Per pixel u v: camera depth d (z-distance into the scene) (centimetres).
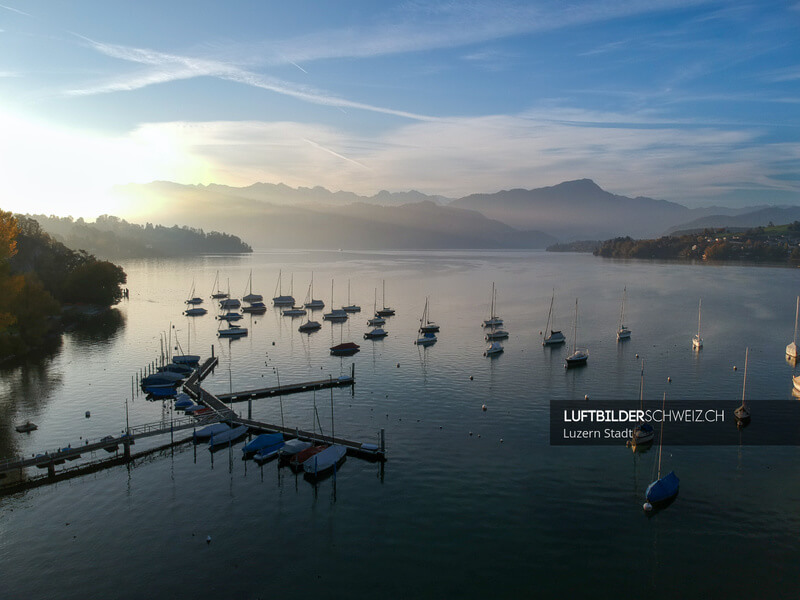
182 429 8425
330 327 18325
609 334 16238
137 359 13425
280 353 14462
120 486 6719
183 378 11488
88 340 15750
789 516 5956
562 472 7006
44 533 5684
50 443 7994
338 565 5162
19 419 9044
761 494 6419
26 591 4803
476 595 4750
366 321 19412
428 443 7981
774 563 5169
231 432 8150
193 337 16550
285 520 5938
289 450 7375
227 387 11212
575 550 5378
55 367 12575
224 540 5562
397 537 5606
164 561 5222
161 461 7456
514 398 10125
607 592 4794
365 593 4778
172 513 6088
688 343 14875
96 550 5394
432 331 17150
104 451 7750
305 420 9038
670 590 4816
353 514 6050
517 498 6362
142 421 8969
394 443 7994
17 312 13762
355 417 9162
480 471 7050
